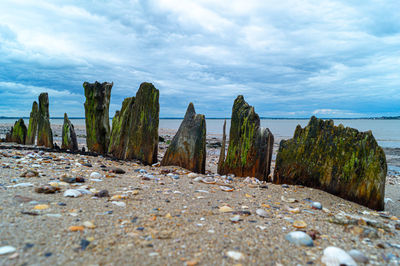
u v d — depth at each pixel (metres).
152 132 7.63
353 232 3.22
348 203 5.11
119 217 3.11
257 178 6.54
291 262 2.38
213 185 5.41
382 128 51.47
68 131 9.26
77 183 4.50
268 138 6.48
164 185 5.02
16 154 7.00
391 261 2.54
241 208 3.98
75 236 2.51
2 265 1.94
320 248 2.73
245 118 6.78
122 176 5.54
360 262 2.49
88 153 8.32
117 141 8.45
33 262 2.03
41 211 3.01
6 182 4.11
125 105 8.80
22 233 2.44
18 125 11.66
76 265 2.05
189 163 6.95
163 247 2.47
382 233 3.33
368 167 5.20
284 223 3.43
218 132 41.41
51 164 6.00
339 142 5.66
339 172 5.52
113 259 2.19
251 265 2.28
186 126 7.18
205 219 3.32
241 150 6.77
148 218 3.16
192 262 2.24
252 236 2.88
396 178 9.48
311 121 6.13
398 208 5.35
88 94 8.77
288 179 6.18
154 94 7.66
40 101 9.95
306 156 6.00
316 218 3.76
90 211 3.20
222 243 2.65
